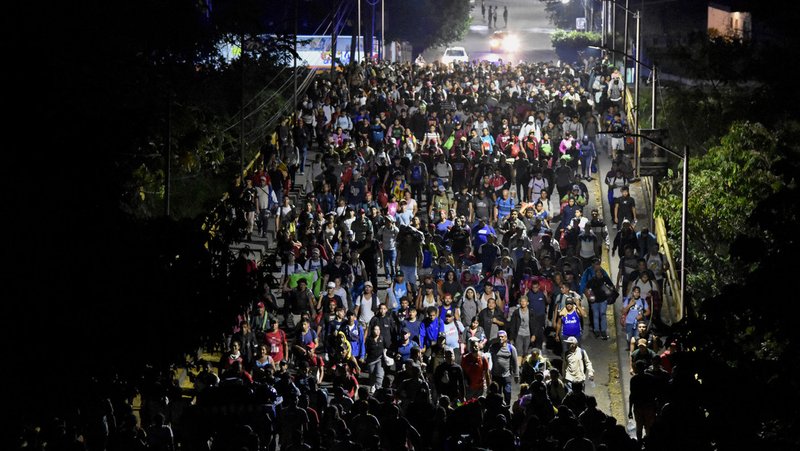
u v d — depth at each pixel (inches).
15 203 741.3
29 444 721.0
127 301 749.3
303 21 3459.6
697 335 539.8
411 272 1507.1
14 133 776.9
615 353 1419.8
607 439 872.3
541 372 1096.8
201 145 1720.0
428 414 1006.4
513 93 2442.2
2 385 686.5
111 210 790.5
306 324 1286.9
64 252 733.9
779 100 2321.6
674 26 3735.2
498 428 885.2
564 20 5241.1
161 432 945.5
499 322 1342.3
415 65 2989.7
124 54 1137.4
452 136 2064.5
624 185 1784.0
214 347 832.3
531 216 1675.7
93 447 888.3
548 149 1994.3
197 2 1512.1
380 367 1273.4
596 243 1562.5
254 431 953.5
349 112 2271.2
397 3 4239.7
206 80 2074.3
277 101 2383.1
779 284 527.5
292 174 1925.4
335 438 911.7
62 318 708.7
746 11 3083.2
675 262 1678.2
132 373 752.3
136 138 917.2
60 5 899.4
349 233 1587.1
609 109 2177.7
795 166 574.9
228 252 834.2
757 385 516.1
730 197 1670.8
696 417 519.2
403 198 1696.6
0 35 822.5
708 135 2349.9
